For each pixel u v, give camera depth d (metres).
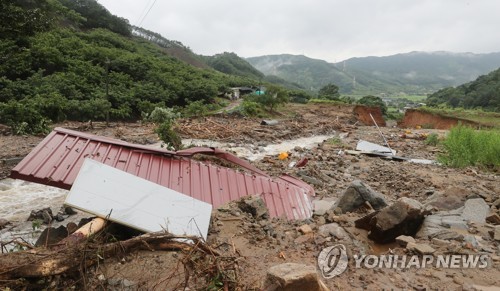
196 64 108.69
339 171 14.11
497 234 5.48
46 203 10.15
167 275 3.65
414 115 44.75
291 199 8.58
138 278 3.59
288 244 5.01
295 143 24.41
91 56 45.75
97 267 3.56
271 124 30.55
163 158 8.25
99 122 27.45
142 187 5.15
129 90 38.91
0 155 13.74
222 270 3.64
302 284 3.19
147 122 26.84
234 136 23.53
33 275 3.27
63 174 6.53
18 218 9.02
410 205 5.60
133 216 4.51
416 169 14.09
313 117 41.84
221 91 58.88
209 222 5.27
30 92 28.81
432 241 5.22
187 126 23.94
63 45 43.53
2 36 34.59
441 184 11.35
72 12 63.88
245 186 8.41
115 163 7.39
